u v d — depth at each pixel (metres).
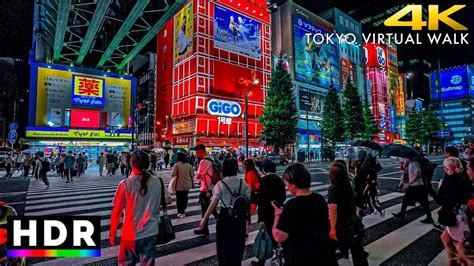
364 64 71.88
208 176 5.18
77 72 41.19
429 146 66.75
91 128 41.12
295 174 1.95
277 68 36.41
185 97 42.38
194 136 39.00
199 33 41.22
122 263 2.48
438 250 4.27
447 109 111.06
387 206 7.64
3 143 47.78
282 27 55.31
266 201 3.16
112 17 39.06
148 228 2.50
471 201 2.86
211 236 5.04
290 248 1.86
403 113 80.56
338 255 4.06
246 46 46.22
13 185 13.47
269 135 34.41
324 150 40.81
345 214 2.98
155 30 44.41
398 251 4.25
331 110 44.19
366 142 7.13
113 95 43.66
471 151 5.13
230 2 45.03
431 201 8.43
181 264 3.77
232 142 41.84
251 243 4.68
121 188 2.50
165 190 2.79
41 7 41.72
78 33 44.66
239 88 44.41
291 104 35.06
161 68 50.59
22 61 53.16
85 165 24.28
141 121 62.66
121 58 56.66
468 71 107.31
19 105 51.38
